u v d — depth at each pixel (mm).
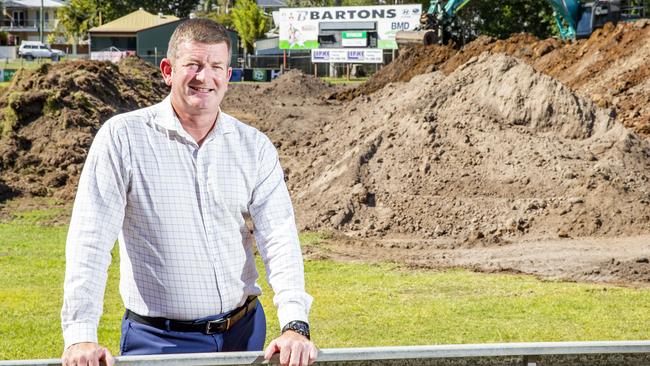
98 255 3682
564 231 14617
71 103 22734
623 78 26672
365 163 17578
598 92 26438
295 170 19766
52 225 16516
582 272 12227
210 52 3818
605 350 3625
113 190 3787
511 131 17688
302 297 3807
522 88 18531
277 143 23688
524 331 9156
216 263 3930
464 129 17812
